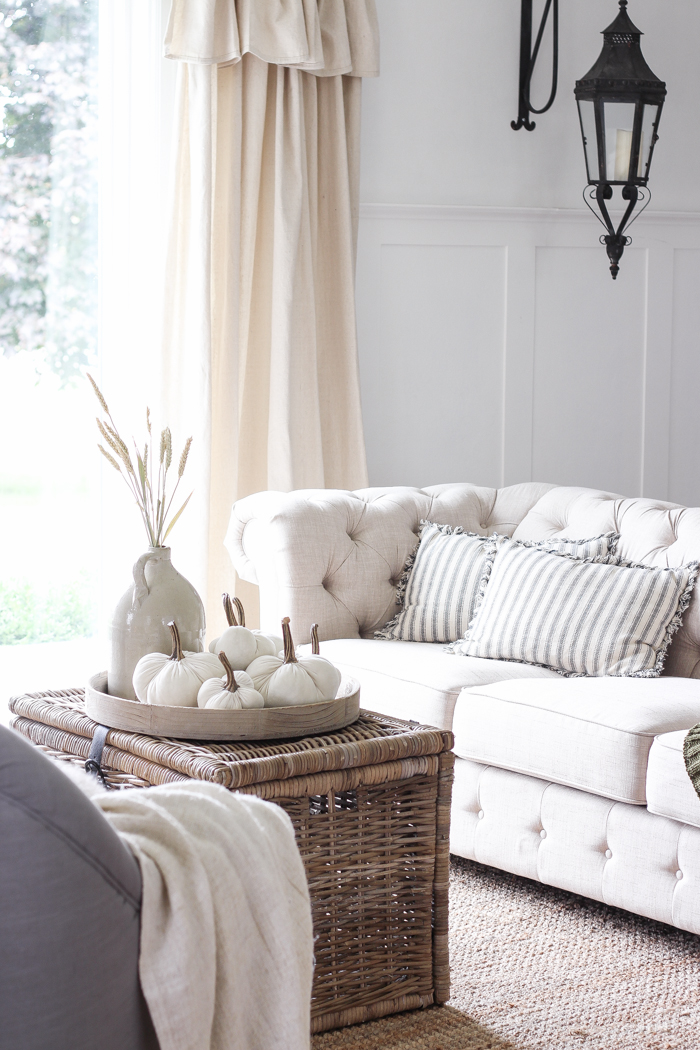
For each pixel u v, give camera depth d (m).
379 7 3.99
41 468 3.55
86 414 3.61
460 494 3.23
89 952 0.78
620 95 3.64
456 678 2.46
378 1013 1.78
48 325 3.53
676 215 4.36
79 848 0.76
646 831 2.07
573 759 2.17
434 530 3.03
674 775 2.00
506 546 2.86
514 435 4.28
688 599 2.60
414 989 1.83
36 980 0.76
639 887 2.08
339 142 3.79
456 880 2.47
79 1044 0.78
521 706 2.28
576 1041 1.75
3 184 3.43
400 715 2.48
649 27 4.33
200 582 3.48
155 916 0.85
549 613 2.63
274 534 2.87
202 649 1.94
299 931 1.02
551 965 2.03
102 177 3.56
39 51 3.45
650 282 4.39
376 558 2.98
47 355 3.53
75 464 3.61
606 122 3.68
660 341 4.42
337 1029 1.78
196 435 3.48
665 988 1.94
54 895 0.75
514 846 2.31
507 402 4.26
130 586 1.91
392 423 4.13
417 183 4.10
